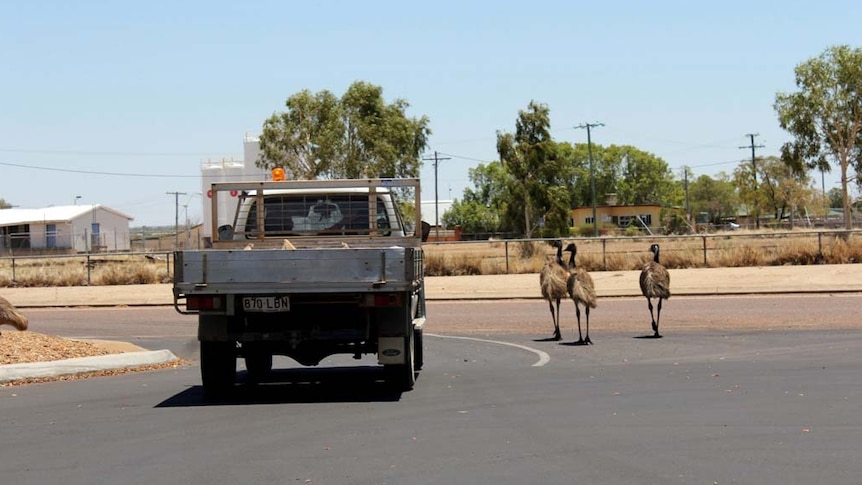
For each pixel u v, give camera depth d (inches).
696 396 677.9
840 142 3186.5
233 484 453.4
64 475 475.8
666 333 1161.4
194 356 1062.4
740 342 1037.8
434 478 456.1
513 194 3585.1
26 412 664.4
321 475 466.6
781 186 5511.8
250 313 693.3
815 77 3218.5
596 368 854.5
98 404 698.2
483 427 580.7
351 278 669.3
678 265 2135.8
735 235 2484.0
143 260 2861.7
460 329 1309.1
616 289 1790.1
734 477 447.5
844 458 480.4
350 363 999.6
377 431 575.5
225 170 4375.0
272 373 917.2
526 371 848.3
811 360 864.3
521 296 1755.7
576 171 7308.1
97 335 1334.9
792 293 1660.9
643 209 5708.7
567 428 571.8
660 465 473.1
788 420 580.7
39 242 4783.5
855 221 4719.5
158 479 464.8
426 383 785.6
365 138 3321.9
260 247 839.1
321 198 847.7
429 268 2217.0
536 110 3590.1
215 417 635.5
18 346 944.9
